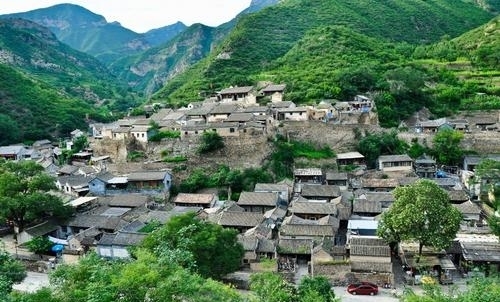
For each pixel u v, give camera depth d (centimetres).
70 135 15625
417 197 6253
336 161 10444
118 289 3047
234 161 10069
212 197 8962
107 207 8756
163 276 3338
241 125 10262
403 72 13525
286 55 18612
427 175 10175
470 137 11062
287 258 6856
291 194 9162
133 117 13875
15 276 4825
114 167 10138
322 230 7162
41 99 18012
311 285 5097
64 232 8062
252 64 18662
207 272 5538
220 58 18975
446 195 6475
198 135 10356
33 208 7625
